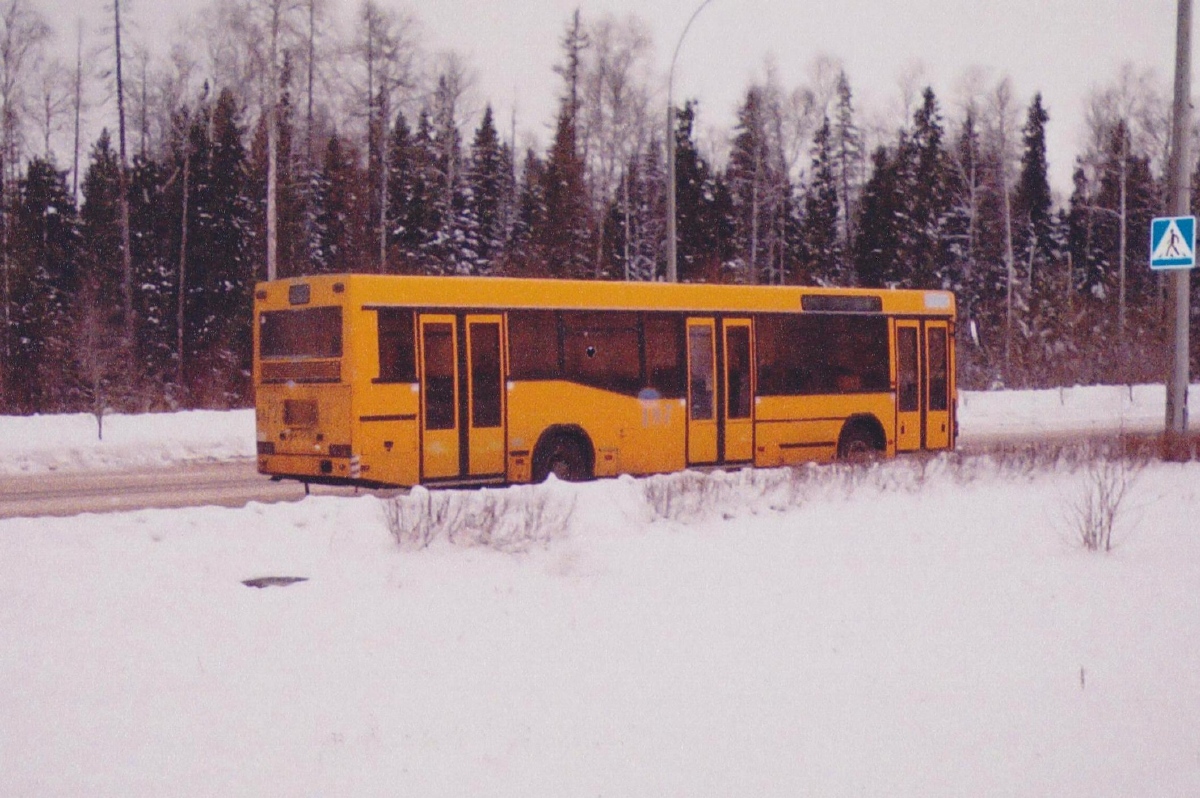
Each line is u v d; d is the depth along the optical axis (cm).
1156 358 5316
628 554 1234
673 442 1975
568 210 5759
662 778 600
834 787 589
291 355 1734
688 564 1194
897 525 1441
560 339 1850
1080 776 605
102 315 4181
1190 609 991
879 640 888
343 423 1656
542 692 750
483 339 1769
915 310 2309
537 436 1819
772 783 594
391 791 579
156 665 795
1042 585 1095
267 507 1341
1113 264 8081
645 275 6234
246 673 782
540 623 938
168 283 5538
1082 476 1861
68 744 641
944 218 6825
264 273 5388
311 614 943
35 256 5259
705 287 2023
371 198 5828
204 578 1059
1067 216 8388
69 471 2333
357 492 1831
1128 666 813
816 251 6638
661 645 871
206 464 2494
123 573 1057
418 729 675
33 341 4928
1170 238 2089
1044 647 866
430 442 1711
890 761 627
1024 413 4084
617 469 1911
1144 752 641
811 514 1512
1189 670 802
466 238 5778
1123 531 1402
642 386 1939
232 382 4966
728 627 929
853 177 7031
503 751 639
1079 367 5409
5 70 5303
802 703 729
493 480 1773
